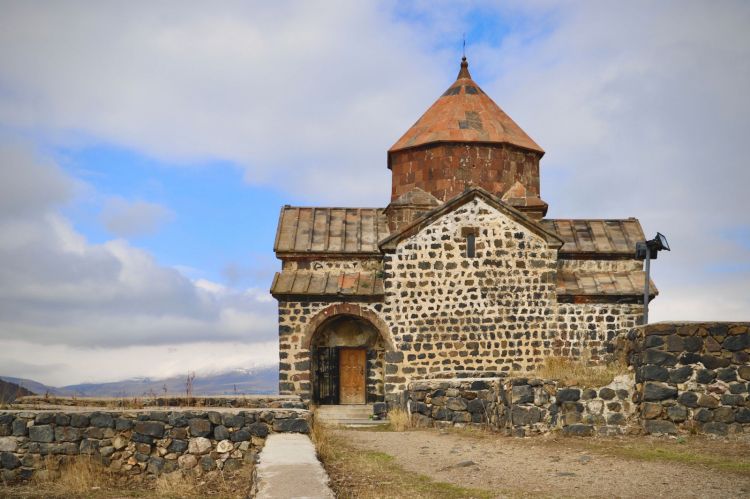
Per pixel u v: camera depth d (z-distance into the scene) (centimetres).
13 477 1445
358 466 1412
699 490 1130
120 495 1306
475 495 1158
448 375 2936
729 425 1611
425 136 3316
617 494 1128
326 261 3138
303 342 2964
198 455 1477
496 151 3272
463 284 2973
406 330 2958
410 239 2994
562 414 1716
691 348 1647
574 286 3048
